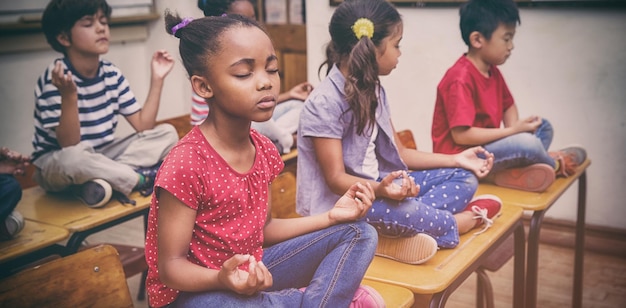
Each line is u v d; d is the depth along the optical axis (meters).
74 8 2.48
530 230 2.17
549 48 3.14
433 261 1.71
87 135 2.60
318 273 1.38
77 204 2.19
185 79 4.05
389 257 1.72
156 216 1.28
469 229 1.90
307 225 1.47
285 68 4.31
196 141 1.27
